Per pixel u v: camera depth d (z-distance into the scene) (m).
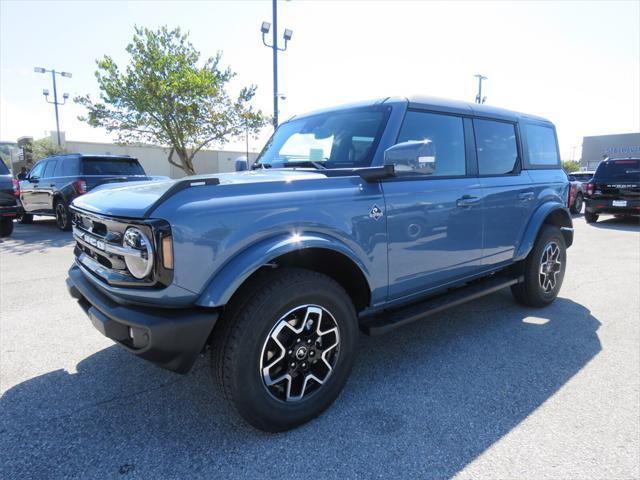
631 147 43.91
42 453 2.30
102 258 2.53
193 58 19.14
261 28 14.66
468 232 3.58
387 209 2.90
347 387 3.01
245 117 19.98
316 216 2.52
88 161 10.53
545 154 4.79
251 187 2.38
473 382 3.08
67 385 3.02
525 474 2.14
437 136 3.40
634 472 2.15
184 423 2.58
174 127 19.64
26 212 12.66
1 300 4.89
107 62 18.55
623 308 4.76
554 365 3.35
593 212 13.02
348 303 2.69
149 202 2.21
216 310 2.30
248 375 2.29
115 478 2.12
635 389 2.98
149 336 2.10
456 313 4.60
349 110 3.42
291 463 2.23
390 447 2.36
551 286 4.76
